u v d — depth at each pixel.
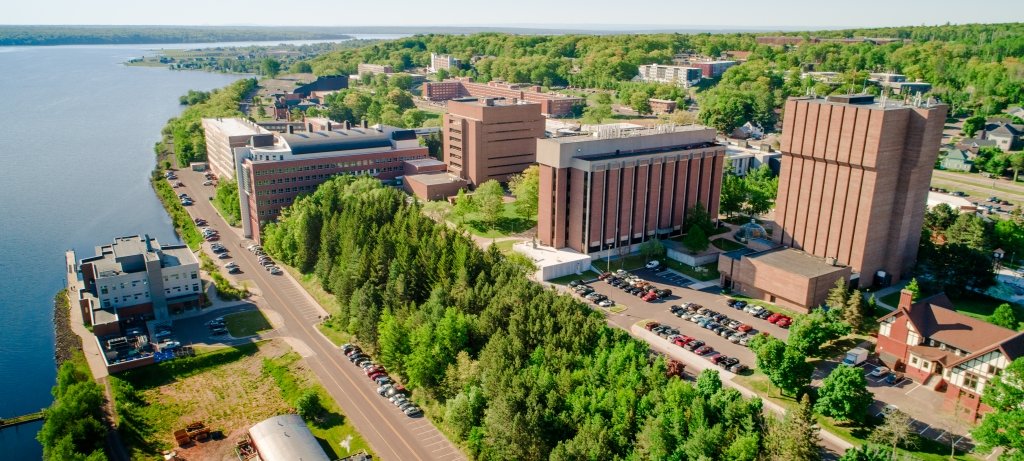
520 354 146.62
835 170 198.50
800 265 194.75
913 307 152.75
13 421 152.62
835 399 130.50
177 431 141.00
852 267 198.25
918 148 189.50
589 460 116.31
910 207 197.25
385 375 162.88
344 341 182.00
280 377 164.00
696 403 120.94
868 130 186.25
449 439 139.12
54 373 175.50
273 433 129.62
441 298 170.38
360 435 140.75
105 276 190.88
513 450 121.44
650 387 131.12
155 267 194.75
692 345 166.88
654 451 114.88
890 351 155.38
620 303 195.38
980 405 132.50
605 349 141.88
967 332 144.25
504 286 170.00
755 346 146.88
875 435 125.44
